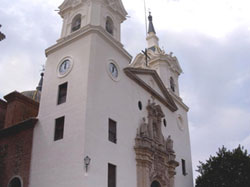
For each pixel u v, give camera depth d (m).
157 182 24.72
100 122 20.38
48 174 19.16
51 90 22.81
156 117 27.56
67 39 24.06
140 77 28.06
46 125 21.41
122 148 21.83
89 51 21.98
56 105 21.67
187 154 32.56
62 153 19.16
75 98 20.64
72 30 26.16
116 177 20.16
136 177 22.39
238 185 27.89
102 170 18.89
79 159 18.02
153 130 26.70
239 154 29.77
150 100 28.14
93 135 19.27
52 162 19.38
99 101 20.98
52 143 20.12
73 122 19.72
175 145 30.50
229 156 30.02
